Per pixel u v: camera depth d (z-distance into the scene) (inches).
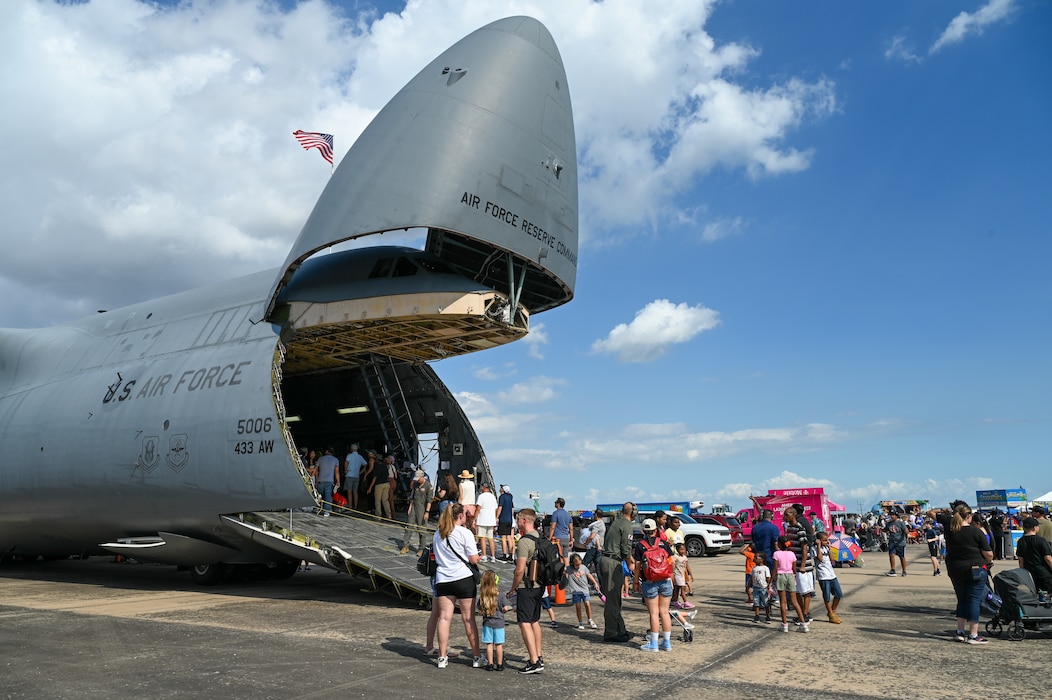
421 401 728.3
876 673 296.0
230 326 597.6
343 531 554.3
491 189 501.4
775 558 408.5
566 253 562.3
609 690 267.1
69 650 331.3
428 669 298.2
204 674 284.0
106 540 678.5
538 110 551.8
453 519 310.2
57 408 674.8
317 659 313.9
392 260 552.4
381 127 522.9
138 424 588.7
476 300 508.4
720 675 293.0
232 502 526.6
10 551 814.5
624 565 407.2
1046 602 366.9
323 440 837.8
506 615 467.8
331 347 653.3
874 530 1371.8
